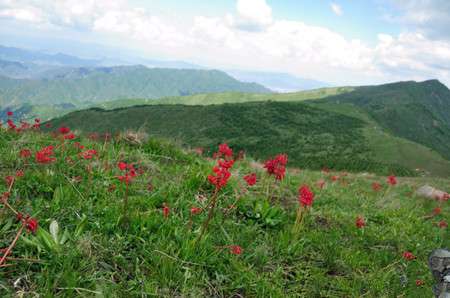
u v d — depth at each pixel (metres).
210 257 4.67
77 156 7.00
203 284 4.23
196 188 7.14
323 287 4.80
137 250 4.55
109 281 3.79
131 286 3.86
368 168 137.62
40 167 6.15
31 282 3.58
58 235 4.27
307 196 5.93
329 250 5.76
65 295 3.46
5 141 7.34
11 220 4.20
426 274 5.89
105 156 7.56
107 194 5.81
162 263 4.27
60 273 3.60
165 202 6.09
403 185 20.27
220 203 6.64
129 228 4.86
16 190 5.13
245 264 4.88
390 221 8.55
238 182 7.68
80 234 4.42
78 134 9.61
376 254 6.25
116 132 9.66
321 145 189.75
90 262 3.98
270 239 5.75
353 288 4.87
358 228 7.23
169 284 4.01
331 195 9.93
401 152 162.88
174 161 8.94
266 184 8.55
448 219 11.11
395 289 5.16
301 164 151.75
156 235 4.80
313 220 7.15
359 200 10.38
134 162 7.77
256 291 4.35
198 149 10.56
